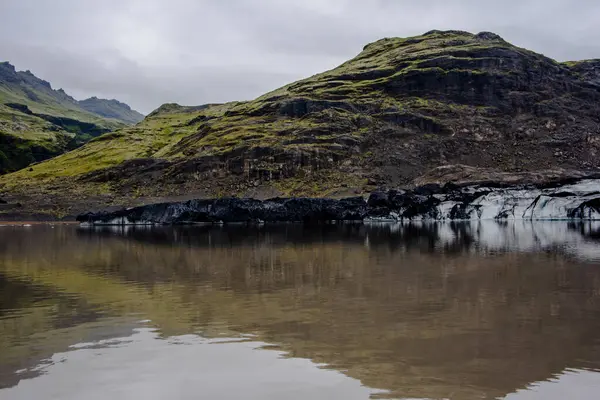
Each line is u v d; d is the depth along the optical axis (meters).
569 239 47.81
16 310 19.84
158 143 166.75
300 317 17.92
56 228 80.81
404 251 38.81
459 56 134.12
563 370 12.45
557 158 103.81
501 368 12.61
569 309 18.62
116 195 110.19
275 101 136.50
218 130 129.88
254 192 100.25
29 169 155.00
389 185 97.12
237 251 41.22
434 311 18.47
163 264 33.50
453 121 117.88
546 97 122.25
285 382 11.90
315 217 83.12
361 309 18.98
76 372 12.77
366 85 133.88
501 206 81.44
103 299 21.81
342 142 111.94
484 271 28.03
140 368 12.98
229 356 13.78
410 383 11.73
